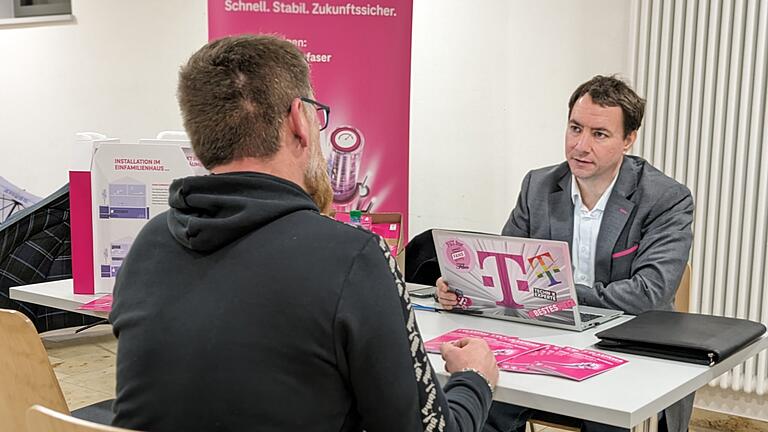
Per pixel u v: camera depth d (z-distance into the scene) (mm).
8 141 5848
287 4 3611
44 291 2559
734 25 3270
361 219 2492
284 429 1095
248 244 1148
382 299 1120
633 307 2227
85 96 5441
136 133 5262
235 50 1223
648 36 3475
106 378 3893
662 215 2352
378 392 1117
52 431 1095
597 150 2334
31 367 1581
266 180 1192
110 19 5262
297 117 1236
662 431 2170
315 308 1096
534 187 2619
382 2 3629
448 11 4141
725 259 3400
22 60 5695
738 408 3535
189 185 1203
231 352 1099
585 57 3785
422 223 4371
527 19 3922
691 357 1731
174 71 5051
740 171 3314
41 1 5668
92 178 2441
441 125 4238
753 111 3266
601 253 2400
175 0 4992
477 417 1347
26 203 5801
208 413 1104
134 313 1187
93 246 2477
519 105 3994
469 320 2119
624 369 1680
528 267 1993
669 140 3459
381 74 3666
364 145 3701
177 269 1185
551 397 1488
